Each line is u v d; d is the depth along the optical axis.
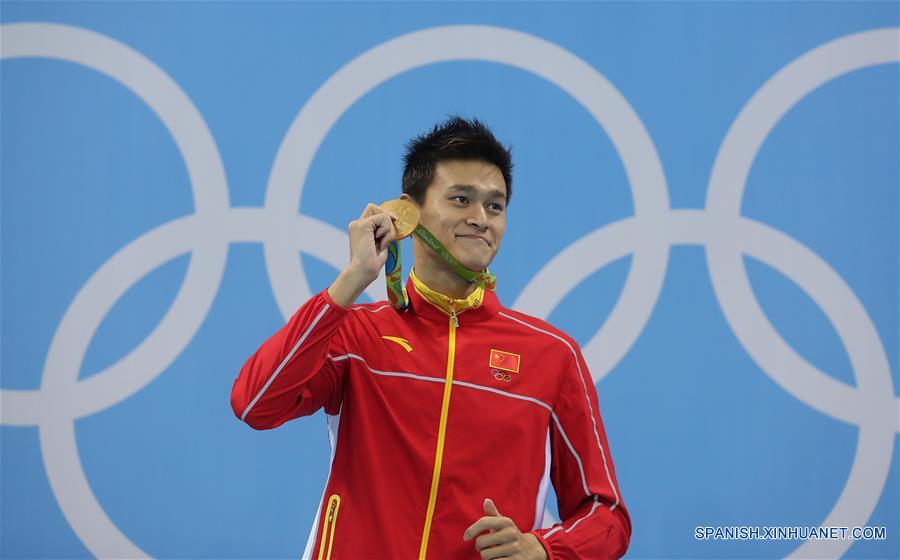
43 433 10.88
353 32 11.37
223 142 11.24
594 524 6.15
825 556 10.60
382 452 6.10
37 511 10.79
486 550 5.66
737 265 10.92
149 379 10.96
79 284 11.07
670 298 10.91
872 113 11.06
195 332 11.02
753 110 11.09
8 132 11.22
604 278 10.97
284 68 11.34
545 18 11.31
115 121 11.27
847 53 11.12
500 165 6.65
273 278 11.07
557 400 6.51
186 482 10.84
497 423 6.21
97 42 11.34
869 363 10.80
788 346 10.84
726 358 10.81
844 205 10.98
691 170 11.05
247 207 11.16
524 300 10.94
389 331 6.45
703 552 10.62
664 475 10.69
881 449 10.72
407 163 6.89
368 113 11.27
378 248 6.03
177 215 11.16
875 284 10.89
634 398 10.79
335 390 6.32
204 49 11.36
